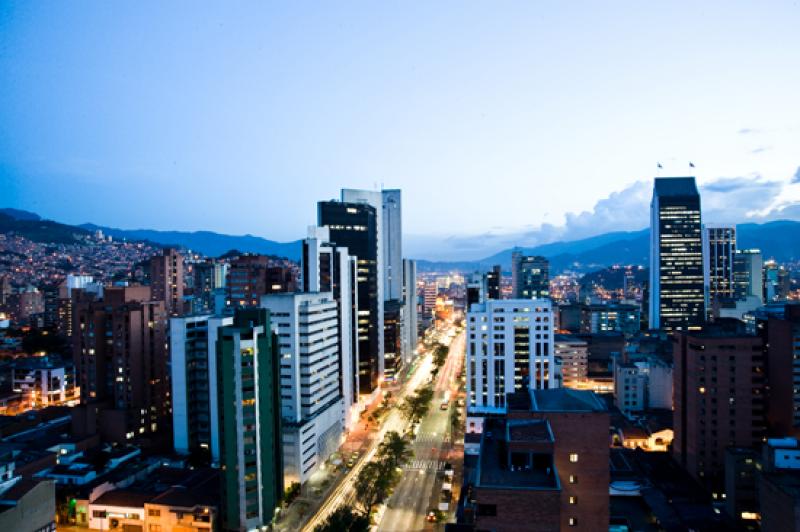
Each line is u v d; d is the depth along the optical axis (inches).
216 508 5610.2
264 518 5679.1
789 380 6973.4
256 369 5634.8
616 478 6609.3
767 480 4945.9
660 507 5890.8
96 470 6614.2
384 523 5944.9
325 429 7741.1
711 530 5442.9
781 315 7785.4
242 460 5536.4
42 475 6397.6
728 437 6929.1
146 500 5772.6
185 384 7490.2
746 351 6929.1
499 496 3161.9
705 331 7480.3
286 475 6727.4
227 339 5551.2
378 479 6309.1
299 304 7332.7
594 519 3996.1
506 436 3782.0
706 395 6978.4
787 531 4611.2
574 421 4025.6
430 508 6309.1
